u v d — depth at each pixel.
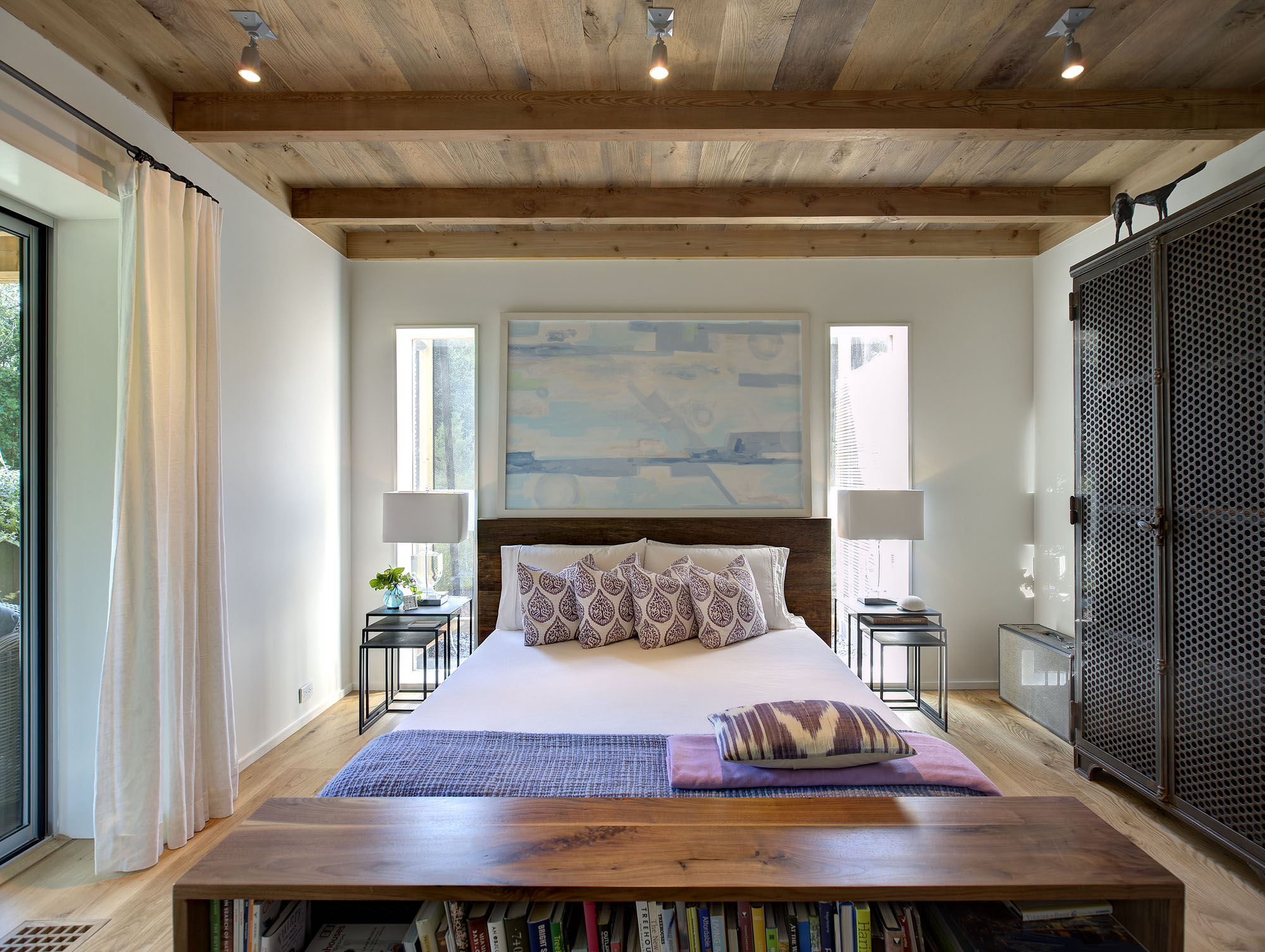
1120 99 2.53
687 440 4.03
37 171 2.00
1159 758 2.42
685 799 1.61
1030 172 3.24
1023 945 1.26
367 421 4.05
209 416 2.49
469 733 2.07
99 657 2.35
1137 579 2.56
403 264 4.07
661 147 2.97
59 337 2.35
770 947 1.31
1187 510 2.32
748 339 4.04
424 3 2.02
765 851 1.38
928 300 4.05
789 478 4.04
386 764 1.85
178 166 2.55
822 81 2.46
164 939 1.85
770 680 2.65
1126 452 2.62
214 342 2.50
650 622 3.17
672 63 2.35
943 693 3.43
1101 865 1.33
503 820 1.51
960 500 4.03
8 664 2.22
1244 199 2.08
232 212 2.88
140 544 2.16
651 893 1.26
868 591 4.16
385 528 3.62
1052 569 3.85
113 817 2.13
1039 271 3.98
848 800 1.60
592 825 1.48
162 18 2.10
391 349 4.05
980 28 2.16
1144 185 3.17
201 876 1.30
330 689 3.75
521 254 4.00
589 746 1.98
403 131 2.53
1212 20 2.12
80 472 2.35
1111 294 2.72
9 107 1.86
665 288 4.06
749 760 1.75
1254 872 2.11
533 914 1.36
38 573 2.31
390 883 1.27
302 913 1.45
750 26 2.14
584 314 4.02
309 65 2.36
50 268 2.34
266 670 3.11
